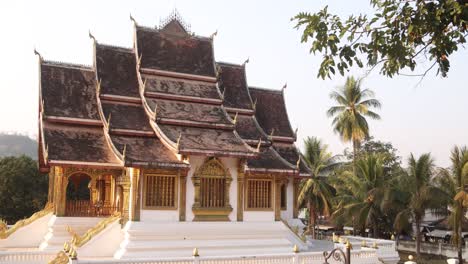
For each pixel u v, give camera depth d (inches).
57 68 1342.3
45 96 1259.8
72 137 1205.7
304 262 1027.9
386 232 2289.6
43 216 1250.6
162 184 1138.7
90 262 852.6
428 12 368.5
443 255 1993.1
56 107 1245.7
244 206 1242.6
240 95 1525.6
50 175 1337.4
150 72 1309.1
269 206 1290.6
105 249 1089.4
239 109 1471.5
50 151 1124.5
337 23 414.0
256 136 1423.5
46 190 2431.1
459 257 1630.2
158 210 1124.5
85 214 1181.1
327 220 3038.9
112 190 1299.2
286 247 1269.7
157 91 1280.8
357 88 2485.2
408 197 1925.4
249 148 1219.2
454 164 1647.4
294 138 1625.2
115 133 1189.1
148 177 1121.4
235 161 1242.6
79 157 1140.5
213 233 1172.5
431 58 388.5
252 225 1229.7
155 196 1127.0
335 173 2317.9
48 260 1001.5
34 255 989.8
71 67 1363.2
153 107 1243.2
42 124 1210.6
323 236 2025.1
